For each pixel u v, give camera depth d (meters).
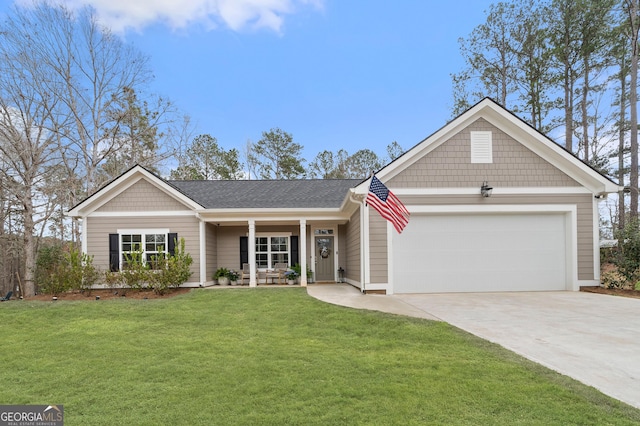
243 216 14.13
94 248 13.73
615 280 12.49
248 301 10.41
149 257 13.59
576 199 12.32
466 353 5.64
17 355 5.95
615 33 20.89
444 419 3.54
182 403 4.00
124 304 10.36
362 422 3.50
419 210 12.00
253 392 4.25
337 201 15.16
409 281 12.03
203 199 15.49
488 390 4.20
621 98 23.14
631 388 4.26
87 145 23.81
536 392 4.13
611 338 6.38
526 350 5.75
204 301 10.59
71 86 21.94
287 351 5.88
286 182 18.05
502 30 24.58
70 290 12.55
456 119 12.04
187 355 5.73
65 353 6.03
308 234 16.41
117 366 5.29
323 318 8.29
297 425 3.46
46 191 20.09
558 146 12.13
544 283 12.31
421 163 12.12
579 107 25.09
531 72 24.44
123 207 13.85
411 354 5.66
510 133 12.29
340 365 5.15
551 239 12.41
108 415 3.76
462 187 12.12
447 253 12.16
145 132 25.78
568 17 21.92
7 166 19.72
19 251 22.03
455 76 26.62
